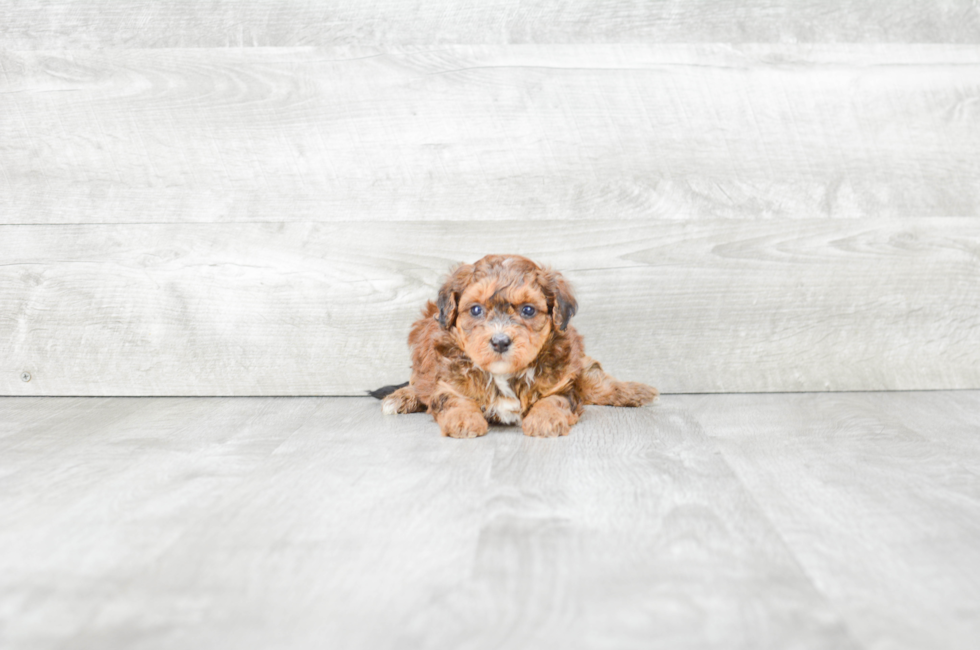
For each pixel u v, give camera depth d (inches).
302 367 113.6
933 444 84.6
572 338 96.1
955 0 107.1
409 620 47.5
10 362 113.7
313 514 64.9
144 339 113.1
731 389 112.9
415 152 109.3
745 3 106.9
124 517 64.6
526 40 107.3
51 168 110.0
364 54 107.6
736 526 61.7
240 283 111.8
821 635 45.6
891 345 112.3
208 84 108.3
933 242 110.6
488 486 71.5
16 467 78.2
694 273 110.7
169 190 110.4
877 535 59.9
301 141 109.3
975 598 50.1
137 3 106.8
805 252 110.6
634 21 107.0
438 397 93.7
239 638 45.6
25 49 107.3
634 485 71.5
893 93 108.4
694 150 109.0
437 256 111.0
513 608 48.9
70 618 48.2
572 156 109.0
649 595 50.5
